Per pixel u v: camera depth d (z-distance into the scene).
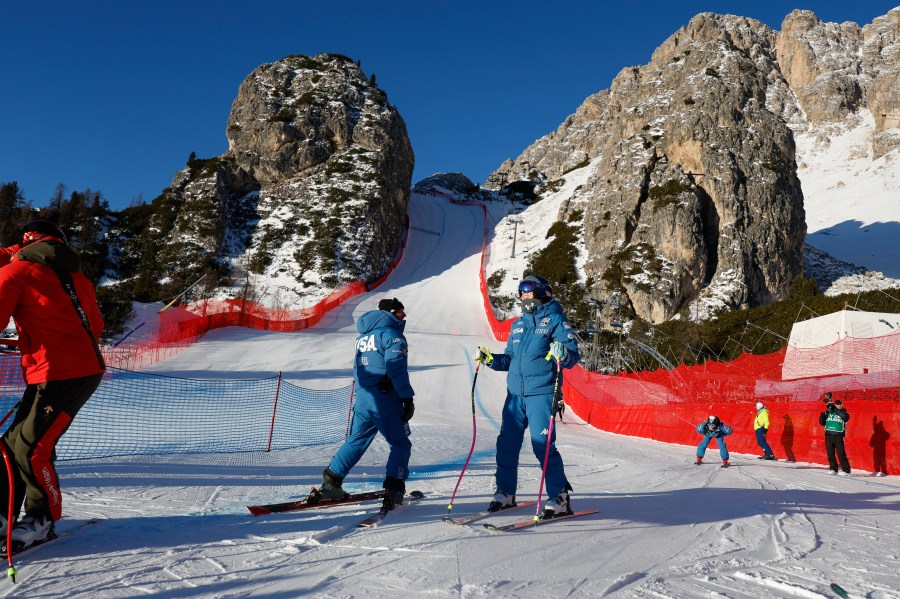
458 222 101.56
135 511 4.37
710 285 63.38
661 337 49.16
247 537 3.56
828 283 71.31
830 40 167.50
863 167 132.00
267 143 81.88
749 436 15.12
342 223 74.38
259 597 2.51
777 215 67.19
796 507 5.57
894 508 5.91
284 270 67.38
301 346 39.47
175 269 64.31
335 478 4.72
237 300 54.75
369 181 81.69
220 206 74.25
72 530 3.60
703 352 44.56
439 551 3.30
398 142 91.25
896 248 93.94
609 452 12.92
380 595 2.55
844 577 3.01
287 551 3.25
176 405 17.17
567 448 13.31
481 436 16.41
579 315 58.91
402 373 4.54
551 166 151.50
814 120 154.38
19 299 3.15
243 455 9.41
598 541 3.70
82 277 3.47
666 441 18.77
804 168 140.12
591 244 72.69
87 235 66.25
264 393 21.66
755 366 20.31
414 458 9.82
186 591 2.56
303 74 94.44
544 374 4.39
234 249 70.88
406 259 83.69
